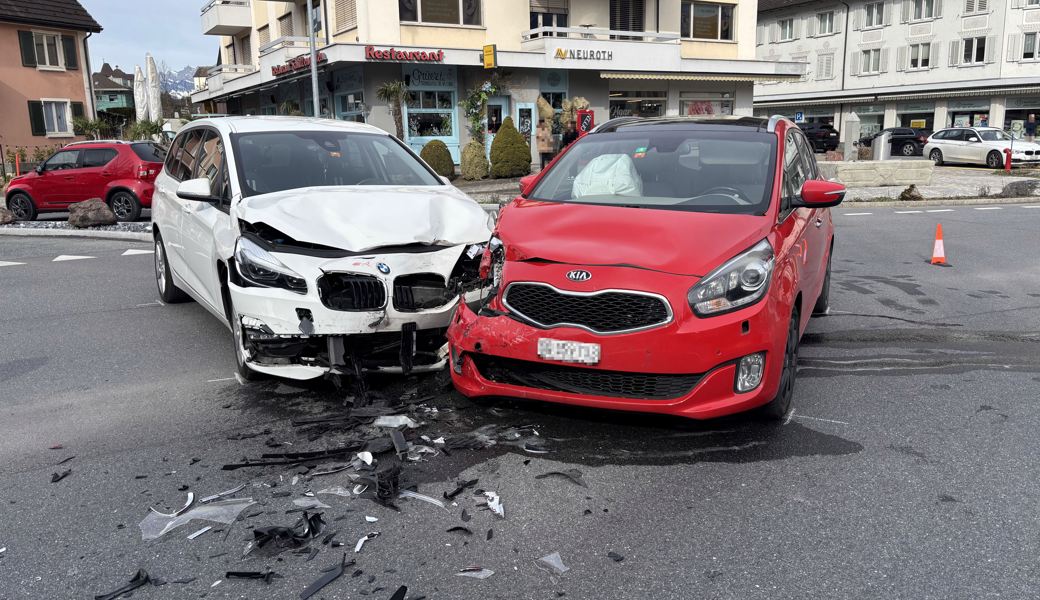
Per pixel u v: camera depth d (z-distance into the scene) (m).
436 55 24.05
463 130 26.08
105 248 12.05
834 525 3.22
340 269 4.51
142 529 3.22
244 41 37.59
